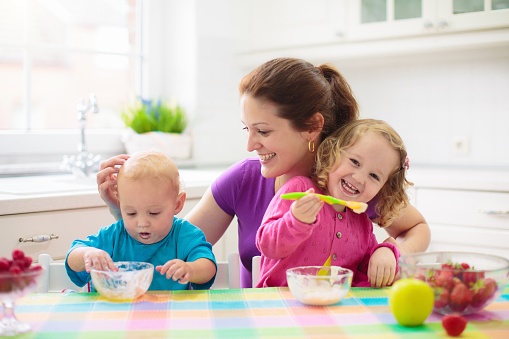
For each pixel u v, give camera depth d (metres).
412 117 3.25
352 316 1.10
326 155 1.44
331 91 1.56
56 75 3.00
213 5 3.23
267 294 1.25
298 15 3.13
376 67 3.33
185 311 1.13
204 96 3.24
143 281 1.21
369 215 1.57
